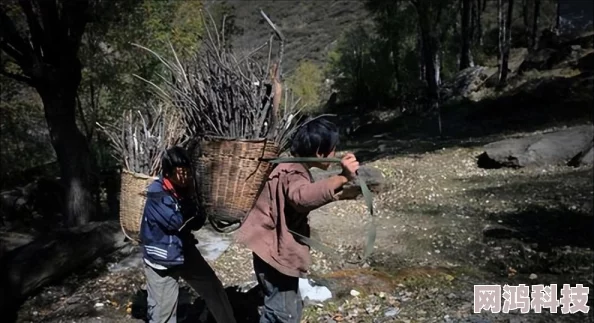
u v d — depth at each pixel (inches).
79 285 237.3
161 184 158.9
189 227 160.6
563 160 411.8
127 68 471.5
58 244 242.2
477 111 714.8
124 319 205.5
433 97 892.0
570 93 664.4
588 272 233.6
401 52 992.2
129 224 169.3
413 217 323.0
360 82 1007.0
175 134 174.1
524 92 682.8
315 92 1061.1
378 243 283.1
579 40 940.0
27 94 509.4
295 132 148.4
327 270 249.8
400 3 979.9
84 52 463.5
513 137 548.4
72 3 326.6
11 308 219.9
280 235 142.1
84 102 513.3
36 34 324.8
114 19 406.9
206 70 150.6
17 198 410.0
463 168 431.2
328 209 344.8
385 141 662.5
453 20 1010.7
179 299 214.7
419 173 414.3
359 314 198.5
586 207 318.0
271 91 148.3
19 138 509.7
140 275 242.7
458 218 316.2
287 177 140.3
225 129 143.8
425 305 203.2
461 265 249.9
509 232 286.7
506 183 380.2
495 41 1245.7
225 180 140.3
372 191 378.3
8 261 231.8
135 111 247.6
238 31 576.1
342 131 827.4
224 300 171.8
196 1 478.0
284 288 146.8
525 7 1198.9
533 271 242.1
